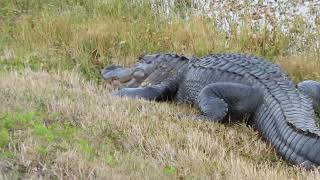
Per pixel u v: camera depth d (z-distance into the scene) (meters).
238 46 26.62
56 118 16.88
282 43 26.98
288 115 17.02
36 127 15.26
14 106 16.94
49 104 17.89
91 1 32.66
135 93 21.72
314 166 15.12
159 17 30.61
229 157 15.91
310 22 29.98
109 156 14.11
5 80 19.80
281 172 14.82
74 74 23.27
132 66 24.55
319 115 19.69
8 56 24.53
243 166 14.80
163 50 26.67
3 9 31.53
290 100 17.89
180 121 18.61
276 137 17.09
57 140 14.92
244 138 17.72
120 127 16.88
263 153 16.88
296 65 23.92
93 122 16.97
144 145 16.03
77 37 26.80
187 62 22.62
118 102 19.62
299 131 15.97
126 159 14.31
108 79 23.91
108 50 26.42
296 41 27.58
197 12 31.78
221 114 19.09
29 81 20.28
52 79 21.95
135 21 29.27
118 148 15.63
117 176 12.85
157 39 27.25
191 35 27.19
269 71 19.80
